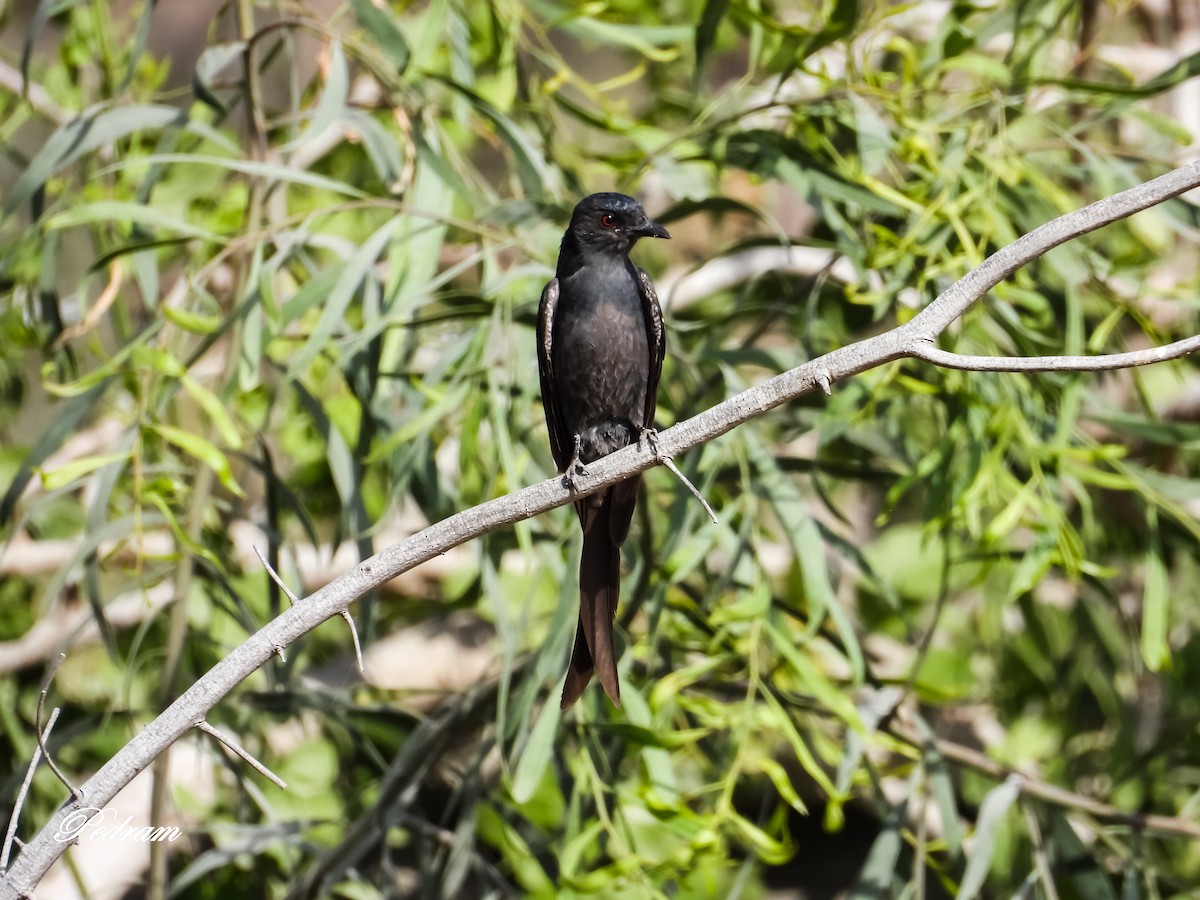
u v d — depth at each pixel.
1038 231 5.99
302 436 13.60
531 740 9.37
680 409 10.88
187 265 12.73
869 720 10.26
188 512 11.12
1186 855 12.98
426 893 11.10
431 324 10.84
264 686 12.89
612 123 11.93
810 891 15.86
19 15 16.36
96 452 14.27
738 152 10.88
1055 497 10.27
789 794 9.27
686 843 9.36
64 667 13.55
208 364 14.16
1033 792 10.71
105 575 14.30
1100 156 11.12
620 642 10.16
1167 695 14.18
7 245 11.02
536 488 6.72
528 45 12.41
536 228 10.57
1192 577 13.81
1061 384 10.38
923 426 13.37
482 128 12.81
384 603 14.98
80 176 13.05
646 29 11.72
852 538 15.45
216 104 10.88
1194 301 10.51
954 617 15.13
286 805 12.80
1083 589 13.05
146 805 13.09
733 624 10.13
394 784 11.03
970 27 12.57
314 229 13.61
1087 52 11.31
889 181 11.78
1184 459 14.11
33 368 14.49
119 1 17.83
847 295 10.38
